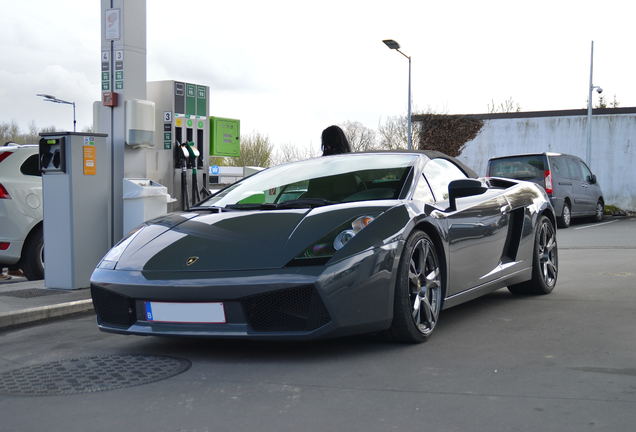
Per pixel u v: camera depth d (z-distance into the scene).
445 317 4.70
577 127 23.36
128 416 2.74
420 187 4.26
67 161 6.26
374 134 41.62
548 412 2.63
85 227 6.38
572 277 6.57
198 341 4.11
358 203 3.91
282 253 3.48
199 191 8.88
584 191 17.03
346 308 3.41
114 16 6.87
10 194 7.65
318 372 3.31
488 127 24.52
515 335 4.04
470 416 2.61
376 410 2.72
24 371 3.56
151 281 3.58
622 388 2.92
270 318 3.44
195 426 2.60
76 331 4.67
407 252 3.76
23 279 8.62
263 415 2.70
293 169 4.72
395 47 22.91
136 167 7.05
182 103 8.50
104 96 6.91
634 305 4.93
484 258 4.71
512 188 5.43
